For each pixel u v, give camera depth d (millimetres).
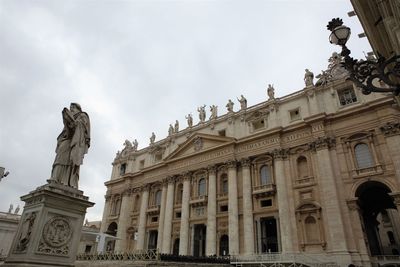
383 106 29250
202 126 45469
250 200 34781
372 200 32969
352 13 12359
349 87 32875
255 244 32594
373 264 26094
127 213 49812
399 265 25234
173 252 39719
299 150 33750
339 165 30297
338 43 7840
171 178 44594
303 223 30219
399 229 46656
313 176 31500
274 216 32469
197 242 38562
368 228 32156
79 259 25547
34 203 8305
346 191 28922
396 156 26891
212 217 36844
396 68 6844
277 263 27078
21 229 8172
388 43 11617
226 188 38625
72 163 9125
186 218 39531
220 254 34906
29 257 7297
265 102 38969
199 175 41750
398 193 25703
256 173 36188
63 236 8203
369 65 7277
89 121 10188
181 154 45531
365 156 29422
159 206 45094
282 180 33062
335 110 32688
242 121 40406
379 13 10828
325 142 31438
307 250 28828
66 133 9570
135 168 53938
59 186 8500
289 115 36281
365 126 30094
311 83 35562
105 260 22391
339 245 26844
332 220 28094
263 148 36344
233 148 38750
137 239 45031
